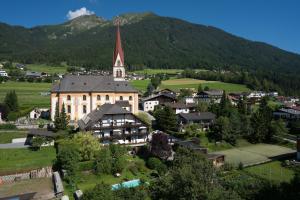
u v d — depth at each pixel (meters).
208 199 39.34
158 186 52.44
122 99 122.12
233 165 81.06
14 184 68.44
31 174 71.88
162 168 72.56
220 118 111.50
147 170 75.69
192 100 169.38
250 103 188.12
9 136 96.00
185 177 42.31
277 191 50.19
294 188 52.78
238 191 48.00
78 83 118.38
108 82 122.25
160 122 110.50
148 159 78.81
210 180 43.06
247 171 78.00
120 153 77.69
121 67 136.50
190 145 89.75
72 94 115.75
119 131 91.06
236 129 111.69
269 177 73.94
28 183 68.88
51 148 85.81
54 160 76.44
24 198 60.91
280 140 114.31
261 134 114.62
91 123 88.31
